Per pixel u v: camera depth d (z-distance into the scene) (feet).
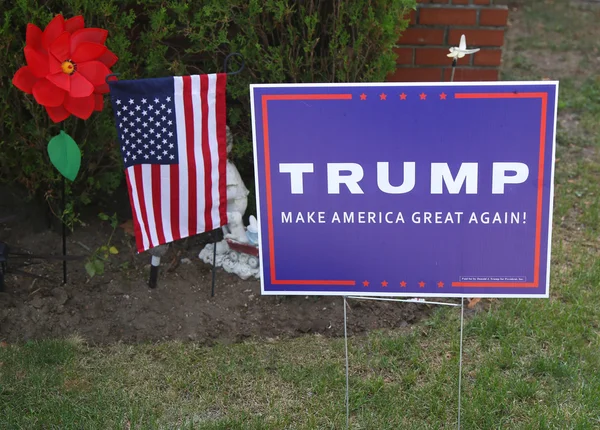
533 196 10.82
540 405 12.90
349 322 15.21
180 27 16.92
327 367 13.93
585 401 12.91
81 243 17.25
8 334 14.76
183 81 13.67
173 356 14.29
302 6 15.69
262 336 14.94
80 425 12.53
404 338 14.66
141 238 14.43
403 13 16.42
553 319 15.10
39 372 13.75
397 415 12.77
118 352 14.42
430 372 13.79
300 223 11.19
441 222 11.02
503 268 11.12
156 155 14.05
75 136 16.46
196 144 14.14
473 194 10.87
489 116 10.59
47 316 15.16
